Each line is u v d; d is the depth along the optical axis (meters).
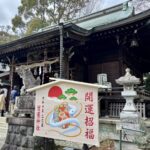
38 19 26.44
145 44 10.88
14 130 5.96
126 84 6.43
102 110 9.15
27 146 5.46
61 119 4.27
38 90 4.74
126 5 12.07
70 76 11.95
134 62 12.38
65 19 25.84
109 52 10.59
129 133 5.87
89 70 11.26
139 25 8.63
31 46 10.85
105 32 9.47
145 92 9.54
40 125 4.56
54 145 5.98
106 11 13.22
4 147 6.05
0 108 11.37
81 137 3.96
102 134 6.65
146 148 4.72
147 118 8.43
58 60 10.48
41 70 12.49
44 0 26.61
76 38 9.41
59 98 4.38
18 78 14.87
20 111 6.06
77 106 4.10
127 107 6.33
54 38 9.56
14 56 13.16
